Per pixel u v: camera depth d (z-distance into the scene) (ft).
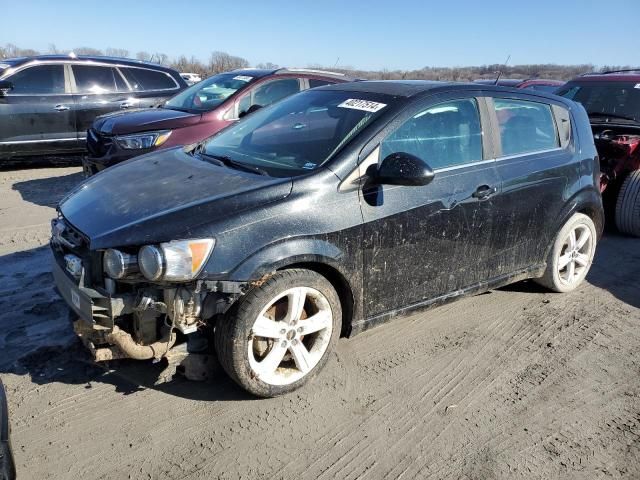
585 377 12.14
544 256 15.17
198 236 9.46
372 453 9.61
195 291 9.46
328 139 11.84
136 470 8.98
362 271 11.28
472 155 13.15
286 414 10.46
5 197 24.41
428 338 13.53
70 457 9.16
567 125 15.71
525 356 12.91
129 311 9.62
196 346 10.78
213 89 24.72
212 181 11.06
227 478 8.92
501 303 15.62
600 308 15.55
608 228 23.22
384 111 11.98
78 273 9.82
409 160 10.84
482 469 9.35
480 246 13.28
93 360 11.54
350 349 12.80
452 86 13.29
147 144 21.42
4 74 28.63
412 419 10.52
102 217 10.21
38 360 11.62
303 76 24.94
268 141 12.87
